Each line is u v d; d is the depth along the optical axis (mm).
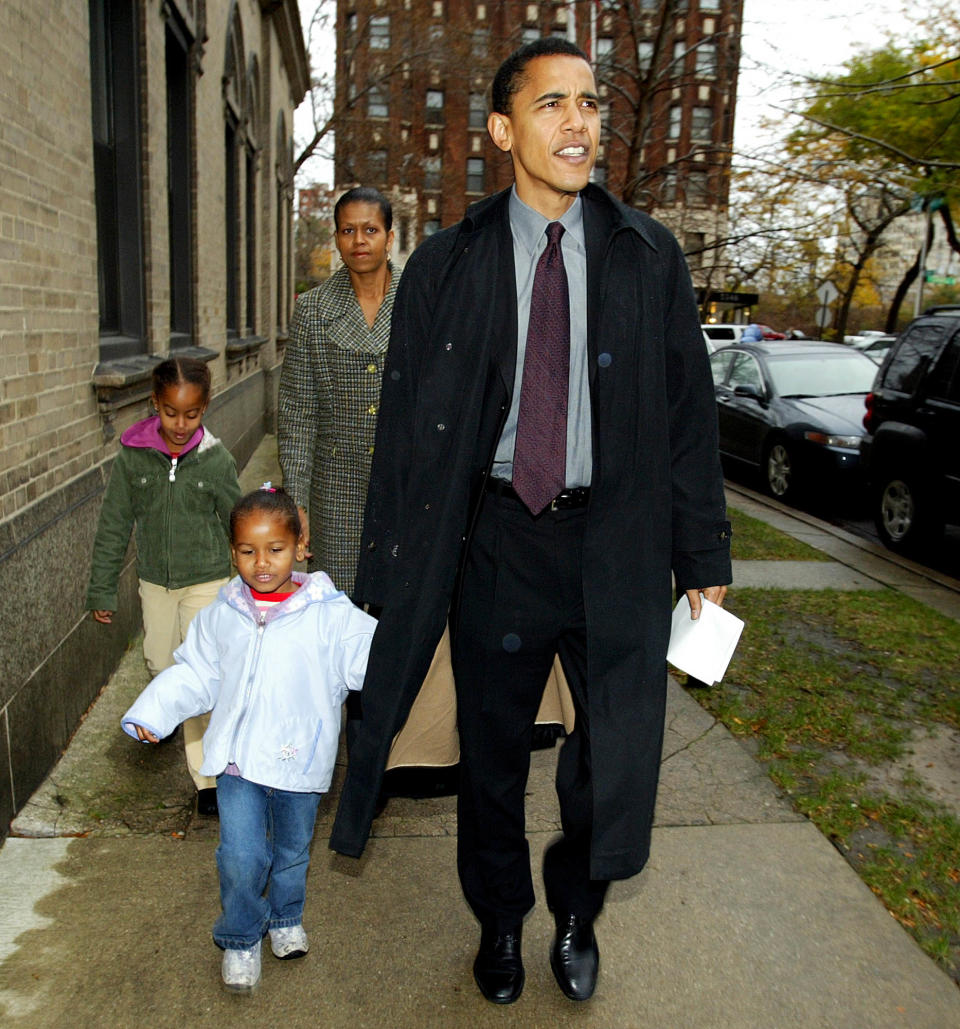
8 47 3252
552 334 2176
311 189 36281
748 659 5020
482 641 2289
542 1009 2445
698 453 2270
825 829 3371
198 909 2789
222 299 9422
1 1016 2344
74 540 3900
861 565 7285
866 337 39062
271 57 13961
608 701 2234
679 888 2996
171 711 2453
